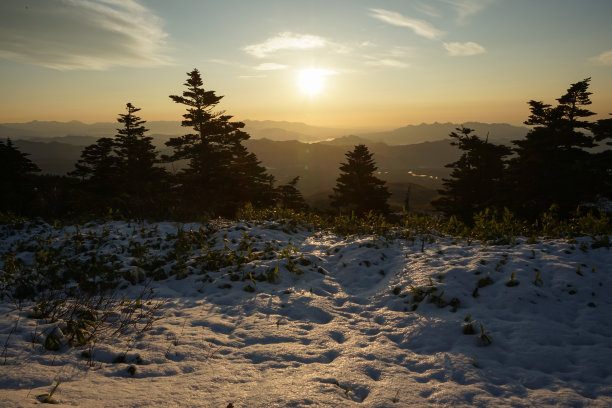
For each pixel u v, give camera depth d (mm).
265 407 2646
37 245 8305
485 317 4547
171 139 41156
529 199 35219
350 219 10531
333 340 4121
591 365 3459
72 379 3010
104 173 45938
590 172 31672
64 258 6945
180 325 4410
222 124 41719
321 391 2898
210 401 2713
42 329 3863
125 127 47688
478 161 46812
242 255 7305
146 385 2951
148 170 46469
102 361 3422
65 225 10273
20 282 5645
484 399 2902
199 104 41188
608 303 4777
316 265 6945
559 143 36188
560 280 5301
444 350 3879
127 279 6254
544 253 6328
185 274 6516
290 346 3873
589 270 5527
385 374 3307
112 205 13258
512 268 5684
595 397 3006
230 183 39812
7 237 9188
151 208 12664
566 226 7977
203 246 8164
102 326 4219
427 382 3207
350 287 6254
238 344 3943
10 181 34969
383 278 6398
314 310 5008
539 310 4711
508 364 3580
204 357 3582
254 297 5406
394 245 7977
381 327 4512
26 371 3021
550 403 2887
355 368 3391
